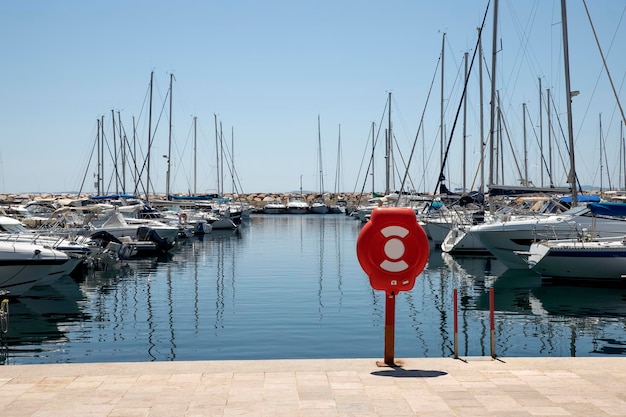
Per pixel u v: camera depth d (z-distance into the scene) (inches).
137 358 514.9
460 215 1403.8
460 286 915.4
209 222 2345.0
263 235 2076.8
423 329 626.8
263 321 664.4
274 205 3944.4
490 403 283.1
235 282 968.3
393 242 344.2
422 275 1041.5
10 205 1984.5
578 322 654.5
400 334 603.5
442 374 328.8
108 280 997.2
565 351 532.4
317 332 610.9
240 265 1204.5
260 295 839.7
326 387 306.3
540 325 641.0
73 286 930.1
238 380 317.4
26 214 1745.8
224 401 286.0
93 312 719.7
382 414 269.4
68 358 515.8
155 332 612.7
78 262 992.2
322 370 335.6
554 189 1111.6
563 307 738.2
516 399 288.7
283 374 327.9
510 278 998.4
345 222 2935.5
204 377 322.3
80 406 280.1
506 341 570.9
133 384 311.1
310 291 874.1
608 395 294.0
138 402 285.1
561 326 635.5
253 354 526.9
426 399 288.7
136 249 1376.7
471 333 606.9
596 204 926.4
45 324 652.7
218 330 620.1
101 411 273.7
